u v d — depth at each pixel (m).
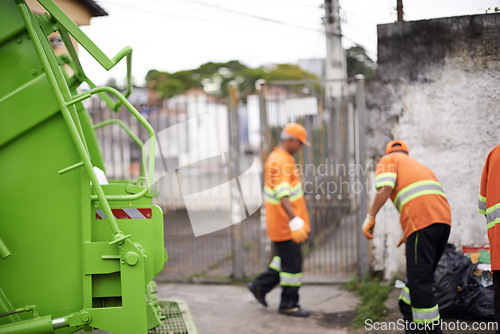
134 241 3.28
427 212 4.04
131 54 3.63
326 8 8.28
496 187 3.49
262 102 6.53
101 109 6.85
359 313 4.98
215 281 6.54
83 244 3.18
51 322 3.11
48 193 3.19
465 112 5.14
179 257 7.46
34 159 3.18
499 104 5.04
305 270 6.74
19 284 3.19
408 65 5.34
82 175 3.17
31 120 3.15
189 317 4.35
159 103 6.81
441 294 4.42
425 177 4.19
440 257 4.24
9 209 3.18
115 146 7.09
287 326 4.89
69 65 4.29
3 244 3.15
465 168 5.13
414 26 5.29
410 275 4.06
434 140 5.25
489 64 5.05
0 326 3.08
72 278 3.21
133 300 3.15
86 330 3.22
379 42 5.41
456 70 5.16
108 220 3.12
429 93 5.26
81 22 6.39
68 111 3.12
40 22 3.41
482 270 4.59
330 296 5.77
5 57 3.15
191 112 6.81
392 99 5.42
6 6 3.14
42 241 3.19
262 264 6.64
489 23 5.05
